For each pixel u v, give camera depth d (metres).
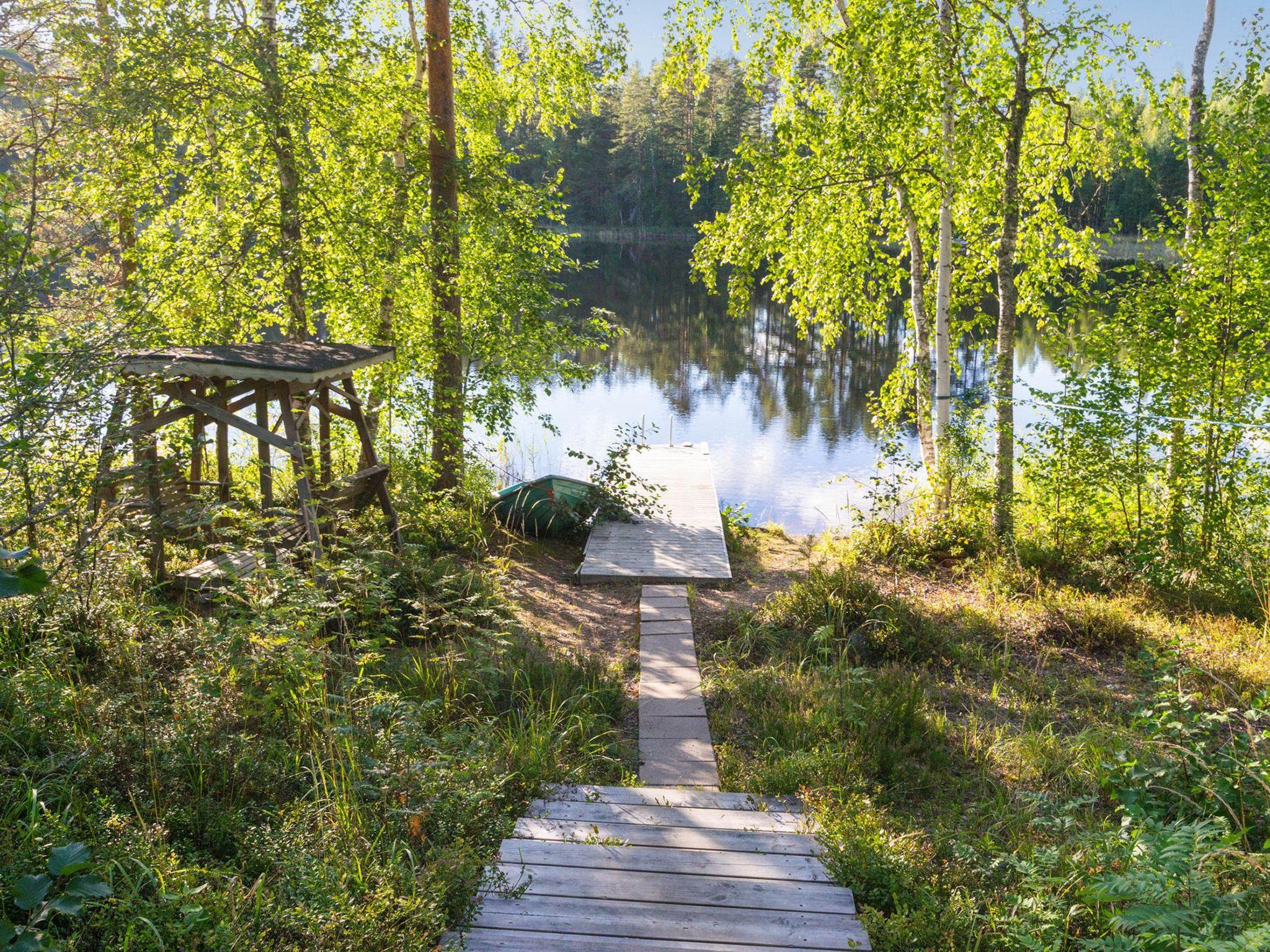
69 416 5.36
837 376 23.64
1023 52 9.80
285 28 9.59
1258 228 8.99
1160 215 10.16
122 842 3.41
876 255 12.23
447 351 11.32
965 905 3.78
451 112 11.09
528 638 7.56
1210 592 8.84
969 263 12.30
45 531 5.77
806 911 3.70
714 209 62.38
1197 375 9.22
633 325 31.67
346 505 9.10
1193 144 9.77
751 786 5.23
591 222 64.94
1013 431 10.30
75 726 4.48
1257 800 4.59
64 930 3.01
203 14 9.27
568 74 12.20
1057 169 11.74
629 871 4.00
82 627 5.73
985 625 8.12
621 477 12.02
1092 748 5.54
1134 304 9.66
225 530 6.00
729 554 11.05
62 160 8.09
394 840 3.80
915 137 10.13
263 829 3.85
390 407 11.28
